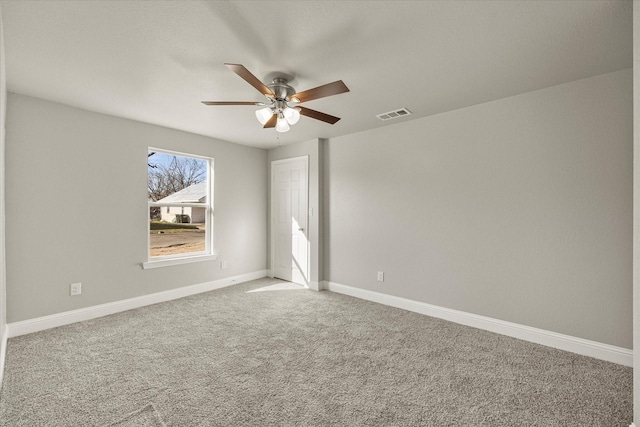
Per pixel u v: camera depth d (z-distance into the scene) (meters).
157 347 2.58
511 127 2.82
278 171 5.08
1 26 1.64
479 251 3.03
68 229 3.10
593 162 2.42
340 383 2.06
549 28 1.78
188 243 4.37
